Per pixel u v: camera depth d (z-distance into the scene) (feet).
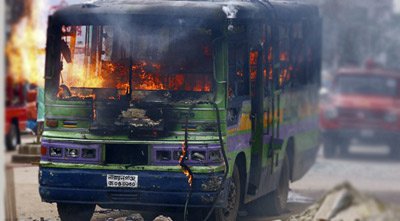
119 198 42.96
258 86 48.11
